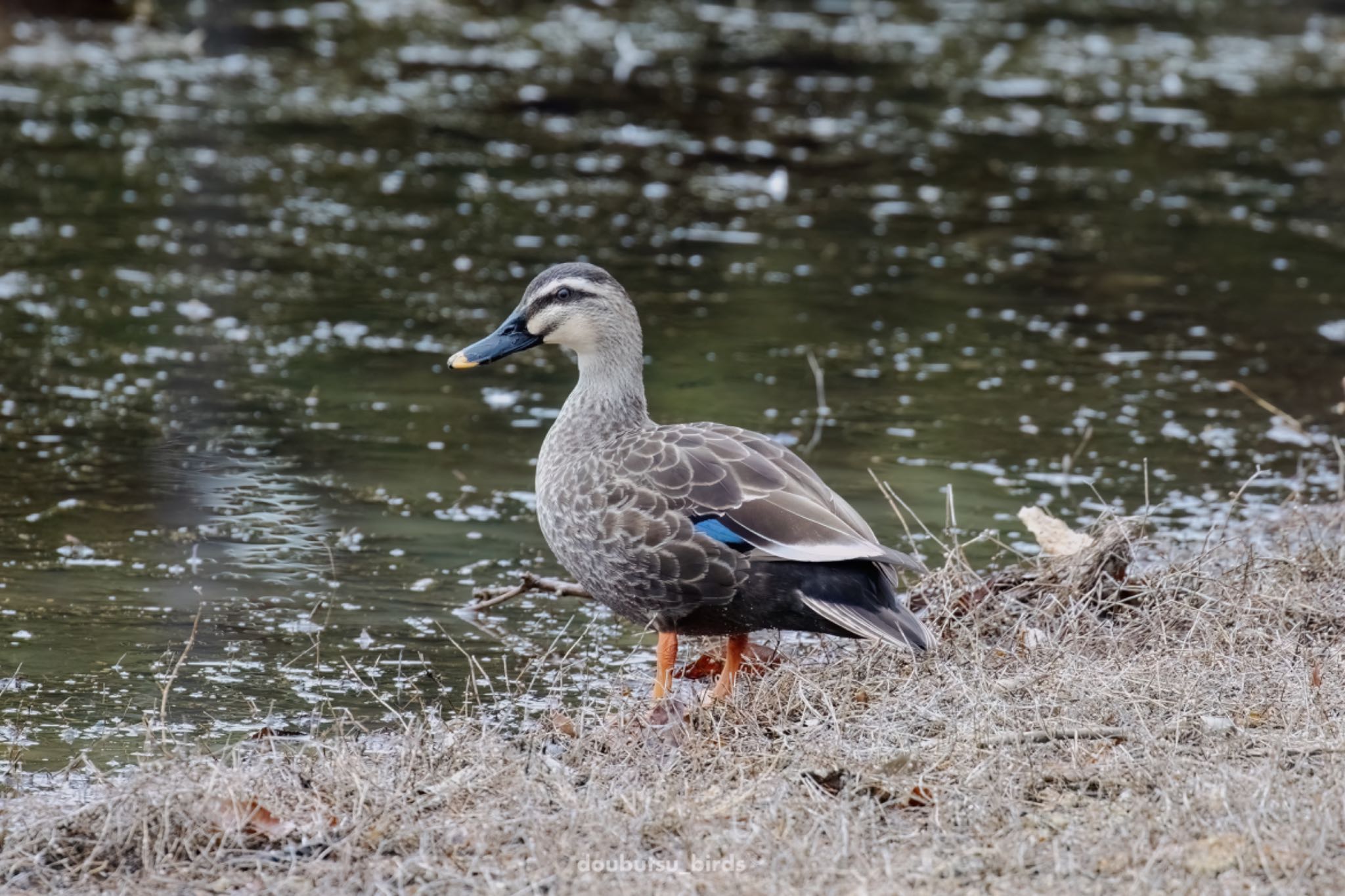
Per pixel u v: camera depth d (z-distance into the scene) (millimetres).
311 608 10117
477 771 7336
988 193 21531
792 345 15867
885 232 19750
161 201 19484
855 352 15711
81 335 15227
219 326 15688
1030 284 18000
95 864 6785
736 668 8859
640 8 32844
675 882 6312
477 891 6316
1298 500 11273
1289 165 23422
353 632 9820
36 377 14141
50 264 17125
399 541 11250
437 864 6590
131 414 13445
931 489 12375
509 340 9531
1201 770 7047
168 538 11094
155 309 16062
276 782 7348
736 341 15906
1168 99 27297
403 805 7039
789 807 6922
